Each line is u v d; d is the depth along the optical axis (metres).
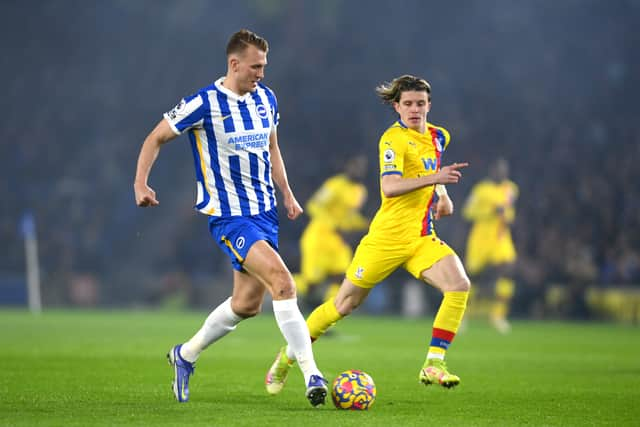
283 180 23.89
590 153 103.69
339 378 21.17
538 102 111.88
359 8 124.62
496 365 35.38
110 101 131.25
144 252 115.19
